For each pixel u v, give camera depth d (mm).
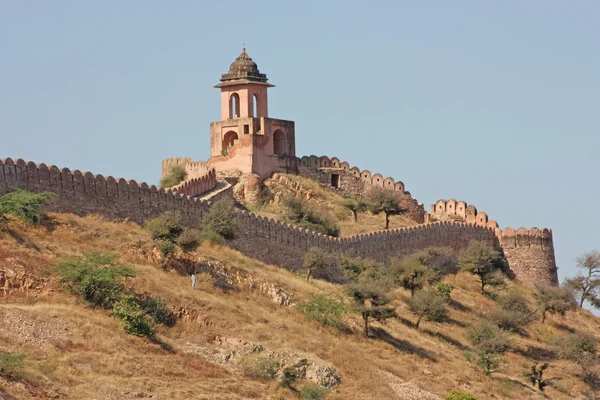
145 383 125688
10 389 115375
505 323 193375
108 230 158625
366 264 192375
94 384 122125
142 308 141875
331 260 184000
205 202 180750
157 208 171250
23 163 154500
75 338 129500
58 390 118375
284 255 185250
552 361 189250
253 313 154375
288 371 139750
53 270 141000
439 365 164125
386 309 167000
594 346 196250
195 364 135000
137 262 154625
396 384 150125
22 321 128500
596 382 182000
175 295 148375
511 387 166500
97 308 138375
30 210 150500
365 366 150875
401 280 193250
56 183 157750
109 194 164375
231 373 136375
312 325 159875
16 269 138125
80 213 160000
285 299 164375
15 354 119750
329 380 143250
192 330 143500
